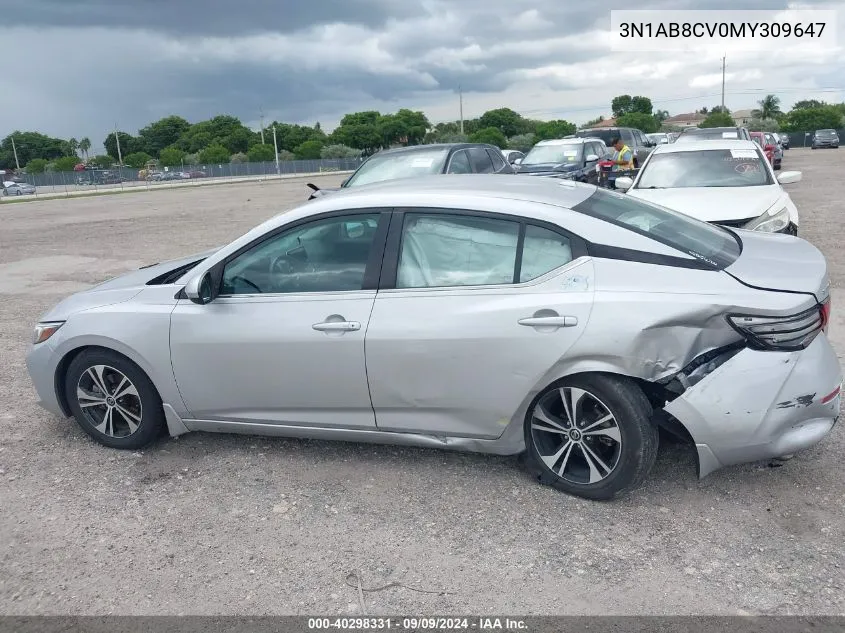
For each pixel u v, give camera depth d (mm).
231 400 4227
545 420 3736
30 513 3867
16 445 4715
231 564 3367
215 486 4094
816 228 11633
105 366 4441
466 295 3719
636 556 3285
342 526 3637
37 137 146875
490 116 111875
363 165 11031
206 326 4145
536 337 3557
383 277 3875
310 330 3930
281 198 28781
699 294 3398
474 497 3846
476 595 3082
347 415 4059
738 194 8328
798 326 3352
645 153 21906
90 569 3369
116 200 35688
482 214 3781
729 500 3689
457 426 3873
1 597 3193
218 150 109188
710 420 3391
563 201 3879
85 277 11055
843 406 4504
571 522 3572
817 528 3416
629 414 3504
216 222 18703
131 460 4457
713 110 118750
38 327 4641
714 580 3096
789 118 87000
